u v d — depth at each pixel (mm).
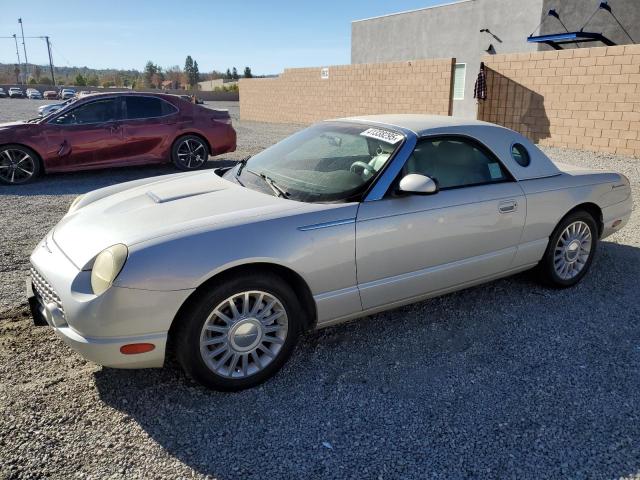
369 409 2842
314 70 20172
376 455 2496
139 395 2947
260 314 3002
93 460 2443
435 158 3637
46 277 2912
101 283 2654
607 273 4809
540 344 3527
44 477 2328
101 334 2645
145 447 2541
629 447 2535
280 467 2420
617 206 4668
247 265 2922
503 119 13969
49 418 2730
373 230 3244
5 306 4031
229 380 2945
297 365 3279
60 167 9164
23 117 23812
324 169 3619
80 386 3020
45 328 3699
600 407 2844
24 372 3143
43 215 6871
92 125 9266
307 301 3188
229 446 2557
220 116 10477
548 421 2730
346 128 4059
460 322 3850
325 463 2445
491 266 3900
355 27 26422
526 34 18359
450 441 2588
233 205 3209
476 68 20547
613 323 3826
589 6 16156
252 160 4227
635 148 11227
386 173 3381
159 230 2859
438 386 3051
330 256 3117
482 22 19891
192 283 2715
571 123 12398
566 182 4242
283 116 22562
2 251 5367
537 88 12992
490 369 3227
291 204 3205
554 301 4207
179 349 2822
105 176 9875
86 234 3072
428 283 3604
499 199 3789
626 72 11109
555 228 4227
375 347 3496
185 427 2689
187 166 10219
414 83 16328
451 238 3588
